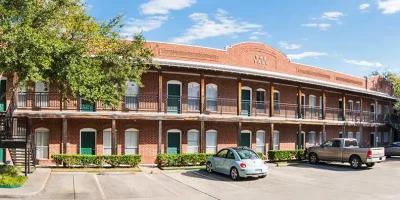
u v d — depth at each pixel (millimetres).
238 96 25812
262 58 29391
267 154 28922
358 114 38375
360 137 35938
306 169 23281
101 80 16422
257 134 28703
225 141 26828
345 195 14844
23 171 17719
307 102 32875
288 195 14648
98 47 18047
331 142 25656
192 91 25516
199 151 24250
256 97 28797
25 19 14023
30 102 21672
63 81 14805
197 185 16594
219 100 26453
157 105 23812
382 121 39938
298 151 27969
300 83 29672
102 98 16047
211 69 23938
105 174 19078
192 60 25312
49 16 15016
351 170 23188
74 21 16234
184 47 25109
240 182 17641
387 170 23406
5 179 14117
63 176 17828
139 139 23719
